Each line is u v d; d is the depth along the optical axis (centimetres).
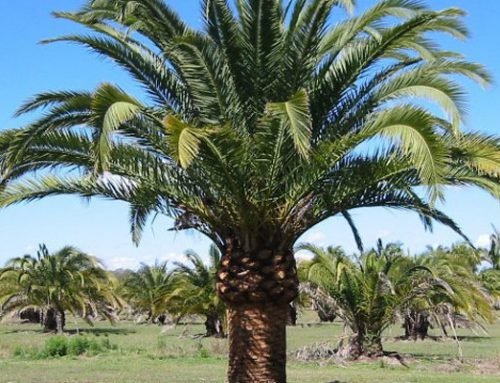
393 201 1164
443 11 995
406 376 1902
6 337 3888
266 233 1169
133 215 1483
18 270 4500
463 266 2936
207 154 1034
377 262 2470
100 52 1112
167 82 1163
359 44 1148
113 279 4791
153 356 2452
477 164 1039
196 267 3841
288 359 2397
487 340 3644
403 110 902
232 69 1126
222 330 3825
